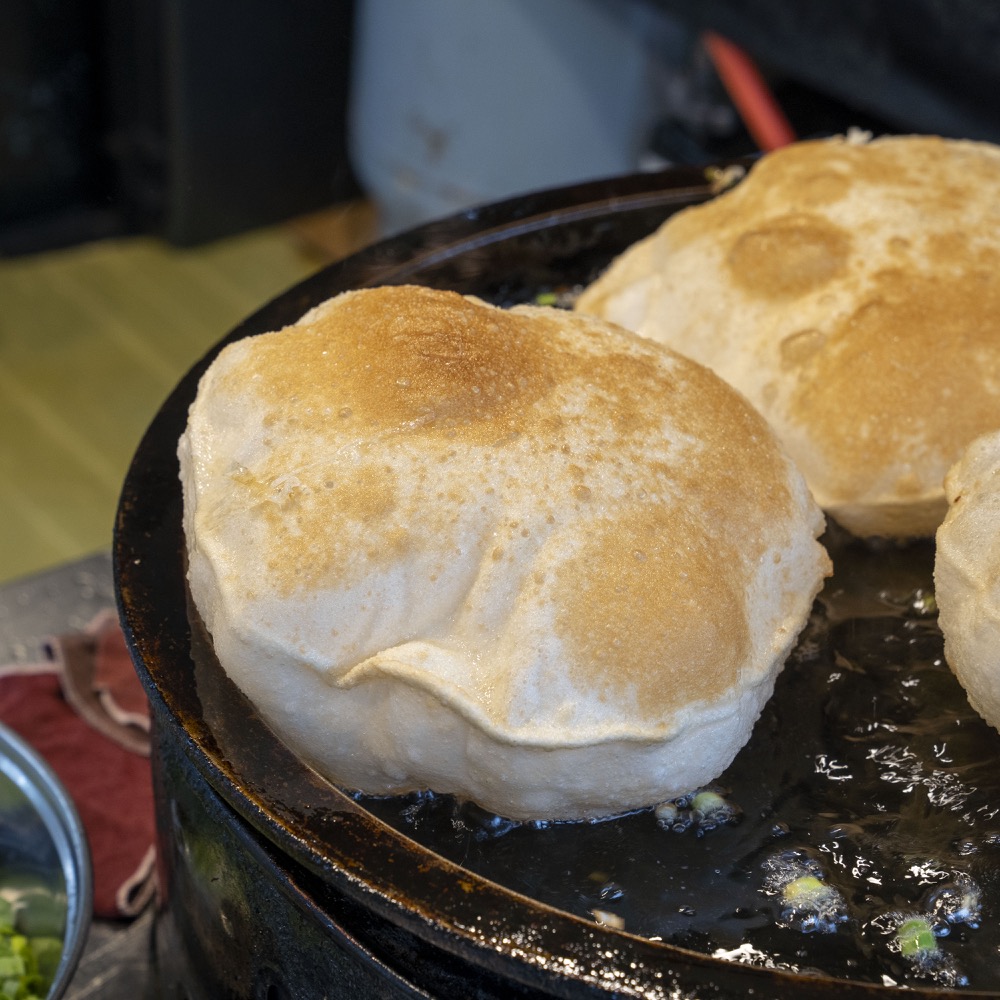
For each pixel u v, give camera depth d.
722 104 1.24
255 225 1.81
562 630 0.58
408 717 0.59
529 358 0.62
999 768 0.62
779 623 0.62
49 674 0.81
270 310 0.72
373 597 0.59
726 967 0.54
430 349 0.61
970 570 0.61
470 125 1.33
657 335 0.72
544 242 0.79
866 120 1.25
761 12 1.09
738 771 0.62
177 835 0.64
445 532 0.59
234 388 0.62
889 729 0.64
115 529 0.64
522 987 0.56
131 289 1.71
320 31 1.69
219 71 1.64
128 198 1.78
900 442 0.67
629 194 0.81
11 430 1.47
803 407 0.68
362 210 1.82
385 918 0.56
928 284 0.68
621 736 0.58
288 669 0.59
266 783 0.58
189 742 0.59
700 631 0.59
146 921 0.75
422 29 1.30
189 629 0.62
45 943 0.72
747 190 0.74
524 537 0.59
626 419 0.61
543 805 0.60
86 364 1.58
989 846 0.60
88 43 1.66
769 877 0.60
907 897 0.59
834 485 0.67
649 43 1.28
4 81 1.63
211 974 0.65
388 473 0.59
